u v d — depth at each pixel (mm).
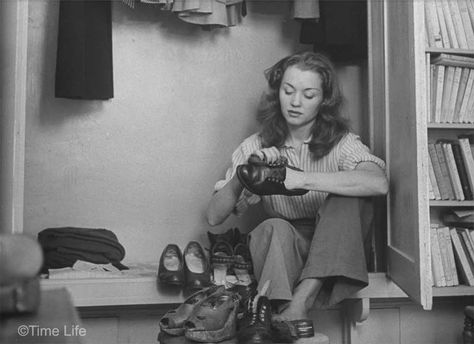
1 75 2479
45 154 3092
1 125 2488
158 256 3166
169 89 3191
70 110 3111
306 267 2299
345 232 2311
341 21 2998
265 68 3252
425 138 2207
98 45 2902
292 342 2076
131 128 3160
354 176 2336
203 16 2912
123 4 3150
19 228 2383
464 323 2818
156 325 2857
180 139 3195
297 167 2588
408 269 2303
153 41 3182
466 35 2627
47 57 3090
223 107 3230
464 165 2609
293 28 3262
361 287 2328
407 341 2992
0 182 2453
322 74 2551
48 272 2645
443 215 2811
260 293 2162
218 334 2049
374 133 2854
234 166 2674
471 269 2623
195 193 3201
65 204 3102
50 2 3094
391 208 2584
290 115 2557
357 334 2932
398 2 2461
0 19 2518
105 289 2508
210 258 2602
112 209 3139
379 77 2770
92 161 3129
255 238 2395
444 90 2604
